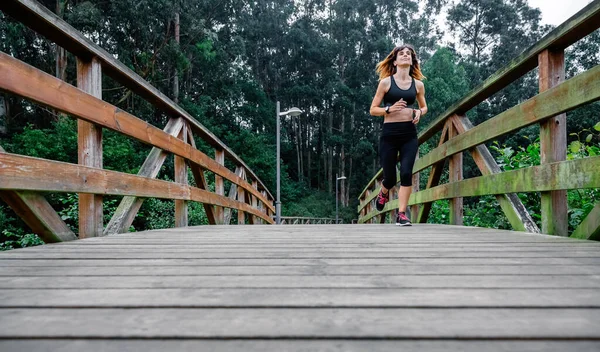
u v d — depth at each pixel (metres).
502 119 2.84
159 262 1.62
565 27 2.16
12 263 1.59
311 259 1.68
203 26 22.22
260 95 31.64
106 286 1.19
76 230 6.64
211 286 1.19
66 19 16.27
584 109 22.95
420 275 1.35
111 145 13.20
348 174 40.62
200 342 0.76
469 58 43.50
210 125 23.75
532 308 0.96
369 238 2.56
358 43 38.62
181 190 3.86
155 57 19.97
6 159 1.74
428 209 4.89
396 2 43.03
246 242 2.33
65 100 2.12
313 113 40.84
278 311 0.94
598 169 1.91
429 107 30.95
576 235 2.38
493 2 43.03
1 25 15.12
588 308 0.96
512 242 2.25
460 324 0.84
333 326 0.83
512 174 2.79
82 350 0.72
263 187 9.50
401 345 0.74
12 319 0.89
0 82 1.68
